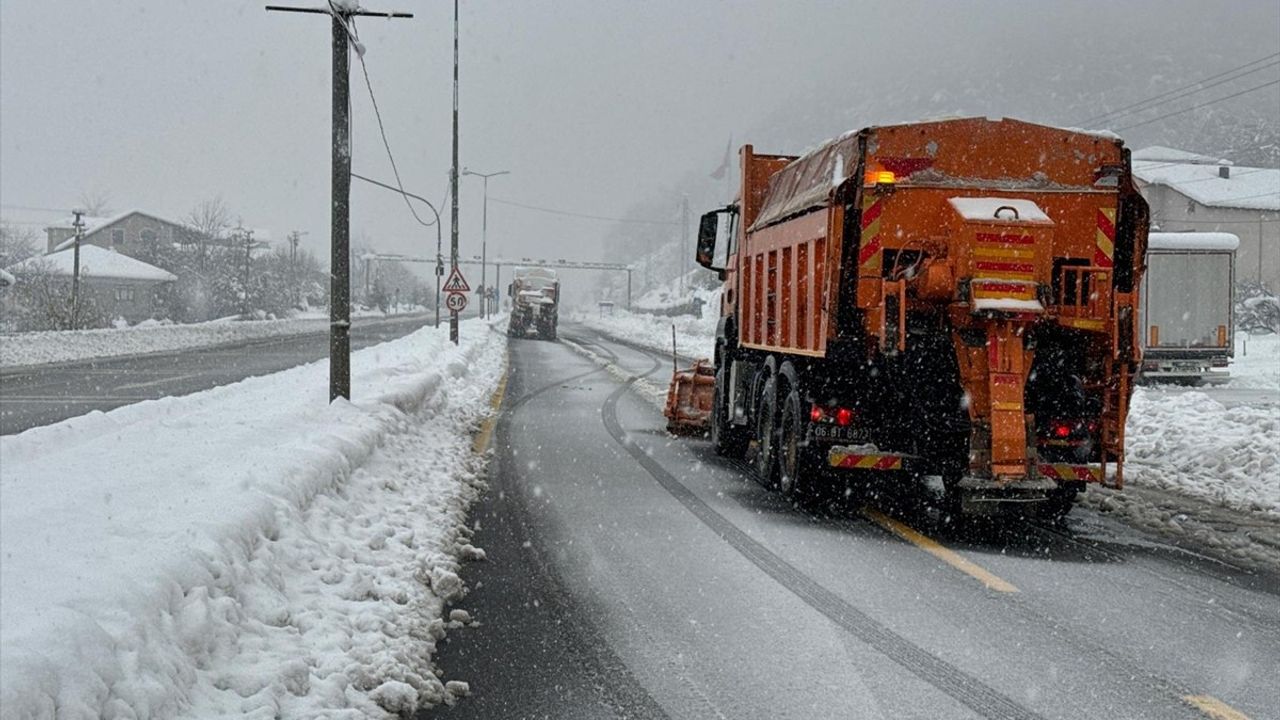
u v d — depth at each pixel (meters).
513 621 7.33
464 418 19.48
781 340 13.16
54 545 6.09
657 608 7.69
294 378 23.22
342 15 15.13
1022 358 10.23
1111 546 10.07
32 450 11.27
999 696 5.96
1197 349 31.77
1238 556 9.67
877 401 11.20
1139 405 19.52
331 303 15.31
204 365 35.00
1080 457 10.71
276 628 6.13
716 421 16.73
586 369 36.19
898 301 10.20
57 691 4.17
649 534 10.26
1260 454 13.81
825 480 11.67
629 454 16.06
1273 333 54.09
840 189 10.83
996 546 10.00
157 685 4.66
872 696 5.95
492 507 11.42
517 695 5.94
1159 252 31.81
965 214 10.16
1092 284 10.75
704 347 52.31
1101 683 6.19
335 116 15.36
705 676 6.27
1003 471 10.05
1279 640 7.09
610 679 6.21
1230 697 5.98
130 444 10.62
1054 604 7.91
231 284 88.88
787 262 13.03
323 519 8.56
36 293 58.66
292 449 10.11
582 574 8.65
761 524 10.88
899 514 11.63
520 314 62.69
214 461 9.45
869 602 7.91
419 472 12.38
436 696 5.83
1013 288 10.09
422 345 34.91
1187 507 11.98
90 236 101.50
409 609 7.14
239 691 5.22
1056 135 10.99
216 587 6.06
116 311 82.19
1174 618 7.58
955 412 10.55
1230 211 67.62
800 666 6.45
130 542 6.21
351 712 5.26
